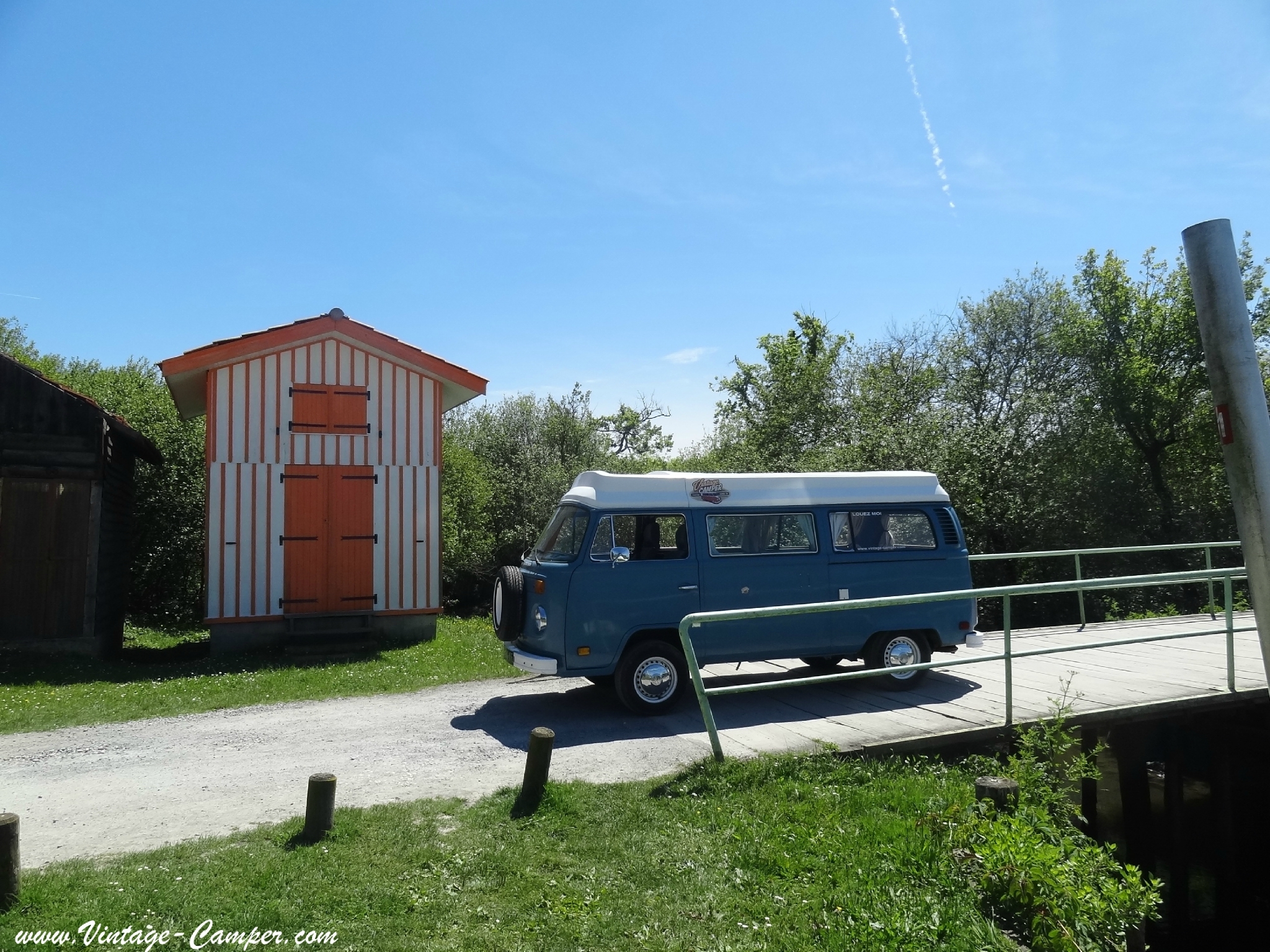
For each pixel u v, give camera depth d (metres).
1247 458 2.57
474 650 13.32
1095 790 9.79
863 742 7.05
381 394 14.45
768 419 28.83
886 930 4.29
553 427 32.72
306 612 13.72
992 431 21.72
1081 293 24.36
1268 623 2.55
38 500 12.64
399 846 5.14
